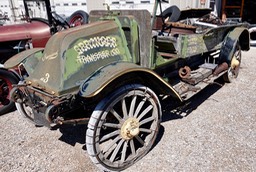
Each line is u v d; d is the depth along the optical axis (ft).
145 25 8.25
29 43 12.94
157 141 8.82
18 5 27.55
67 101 6.64
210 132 9.25
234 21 15.46
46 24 13.67
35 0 14.35
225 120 10.07
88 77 6.88
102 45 7.69
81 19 15.52
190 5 24.23
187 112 10.85
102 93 7.00
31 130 10.02
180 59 10.63
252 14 30.78
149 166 7.66
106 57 7.73
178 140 8.84
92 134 6.68
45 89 7.07
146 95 7.62
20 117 11.21
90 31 7.54
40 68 7.71
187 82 10.48
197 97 12.41
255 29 22.43
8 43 12.66
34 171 7.63
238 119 10.11
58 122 6.54
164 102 10.68
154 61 8.89
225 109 11.02
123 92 7.01
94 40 7.55
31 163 8.00
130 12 8.45
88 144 6.75
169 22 13.43
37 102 7.08
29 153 8.51
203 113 10.73
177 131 9.39
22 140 9.31
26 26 13.19
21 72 10.55
